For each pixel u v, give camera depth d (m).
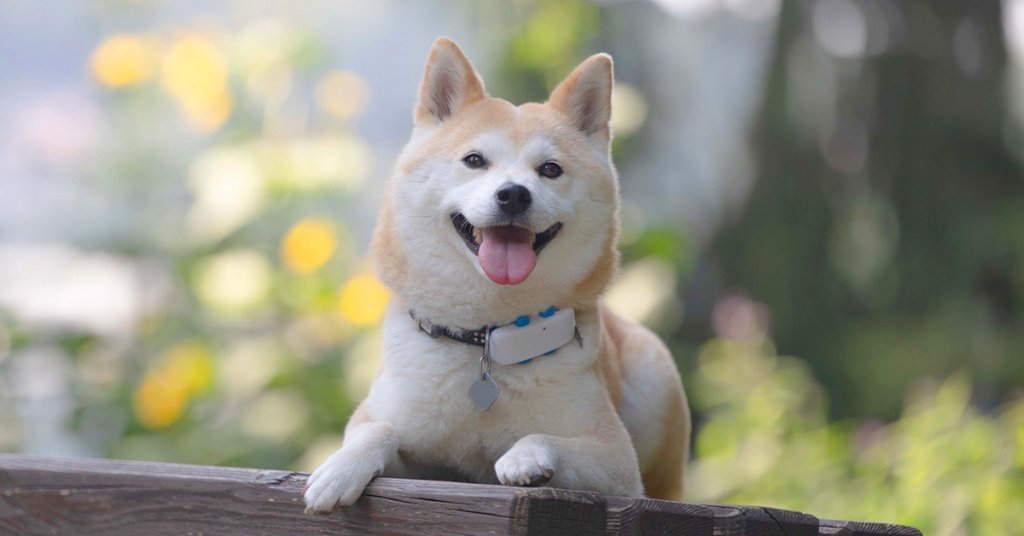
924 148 11.57
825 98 11.57
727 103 12.47
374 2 11.07
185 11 10.09
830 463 7.43
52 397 8.07
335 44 10.19
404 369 4.00
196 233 8.12
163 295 8.59
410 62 11.46
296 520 3.19
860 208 11.59
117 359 8.25
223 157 8.00
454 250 4.04
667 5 12.43
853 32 11.74
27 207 10.06
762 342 9.10
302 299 7.62
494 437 4.01
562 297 4.05
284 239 7.76
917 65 11.53
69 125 9.75
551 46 10.02
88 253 9.25
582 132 4.45
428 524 3.07
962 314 11.24
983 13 11.62
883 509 6.68
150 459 7.28
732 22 12.79
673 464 4.91
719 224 11.70
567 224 4.11
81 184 9.66
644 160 11.88
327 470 3.21
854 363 11.23
